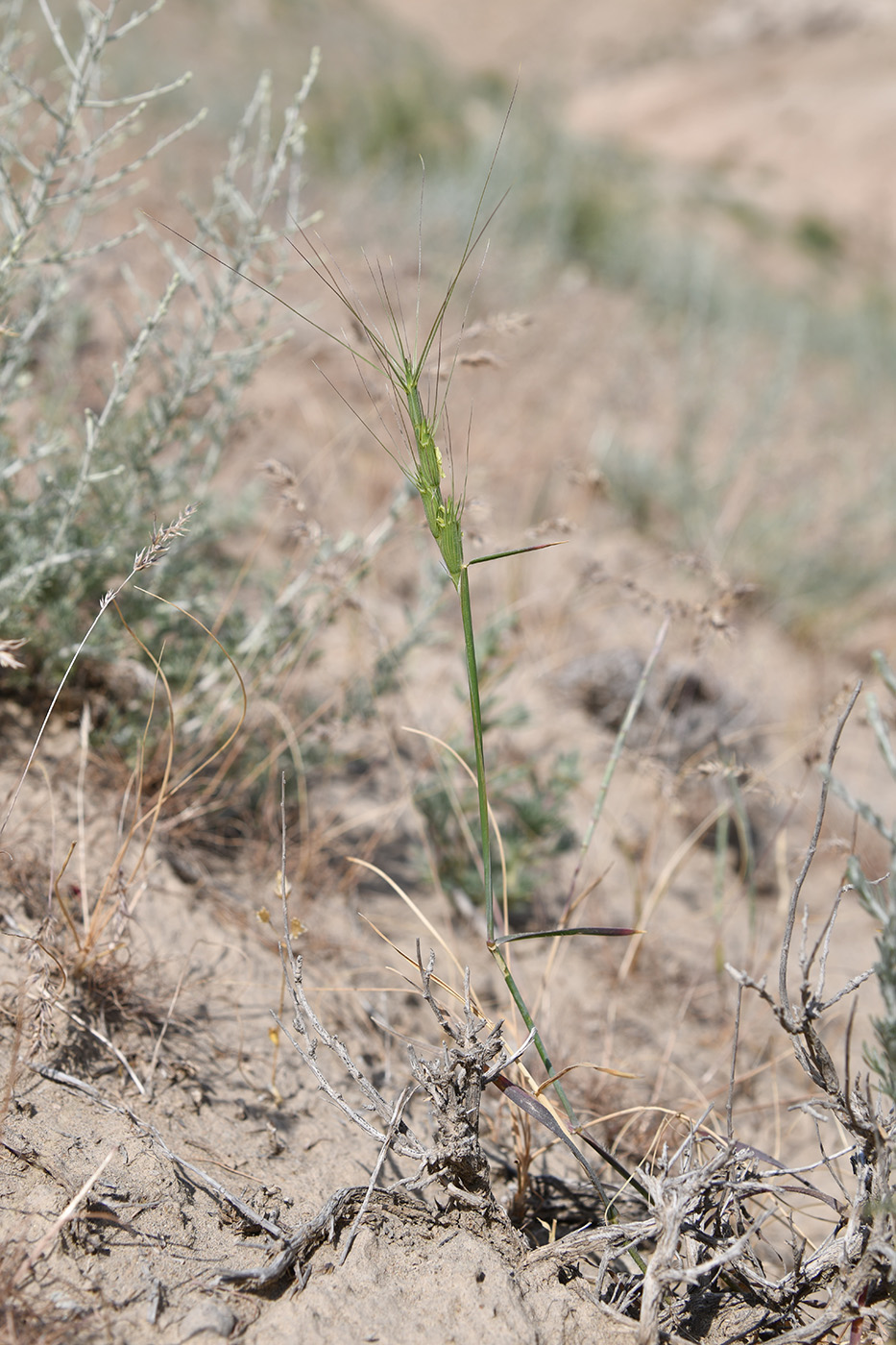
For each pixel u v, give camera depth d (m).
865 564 5.43
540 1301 1.55
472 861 2.84
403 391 1.44
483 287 6.39
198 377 2.65
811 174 39.53
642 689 2.27
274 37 13.61
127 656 2.62
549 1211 1.88
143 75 7.55
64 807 2.36
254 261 2.63
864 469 6.48
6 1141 1.61
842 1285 1.54
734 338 7.64
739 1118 2.39
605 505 5.21
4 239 2.63
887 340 10.98
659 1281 1.47
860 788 4.04
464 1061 1.56
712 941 3.05
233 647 2.76
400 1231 1.62
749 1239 1.66
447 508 1.42
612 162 15.63
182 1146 1.75
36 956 1.83
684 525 5.17
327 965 2.41
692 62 52.16
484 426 5.06
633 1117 2.15
